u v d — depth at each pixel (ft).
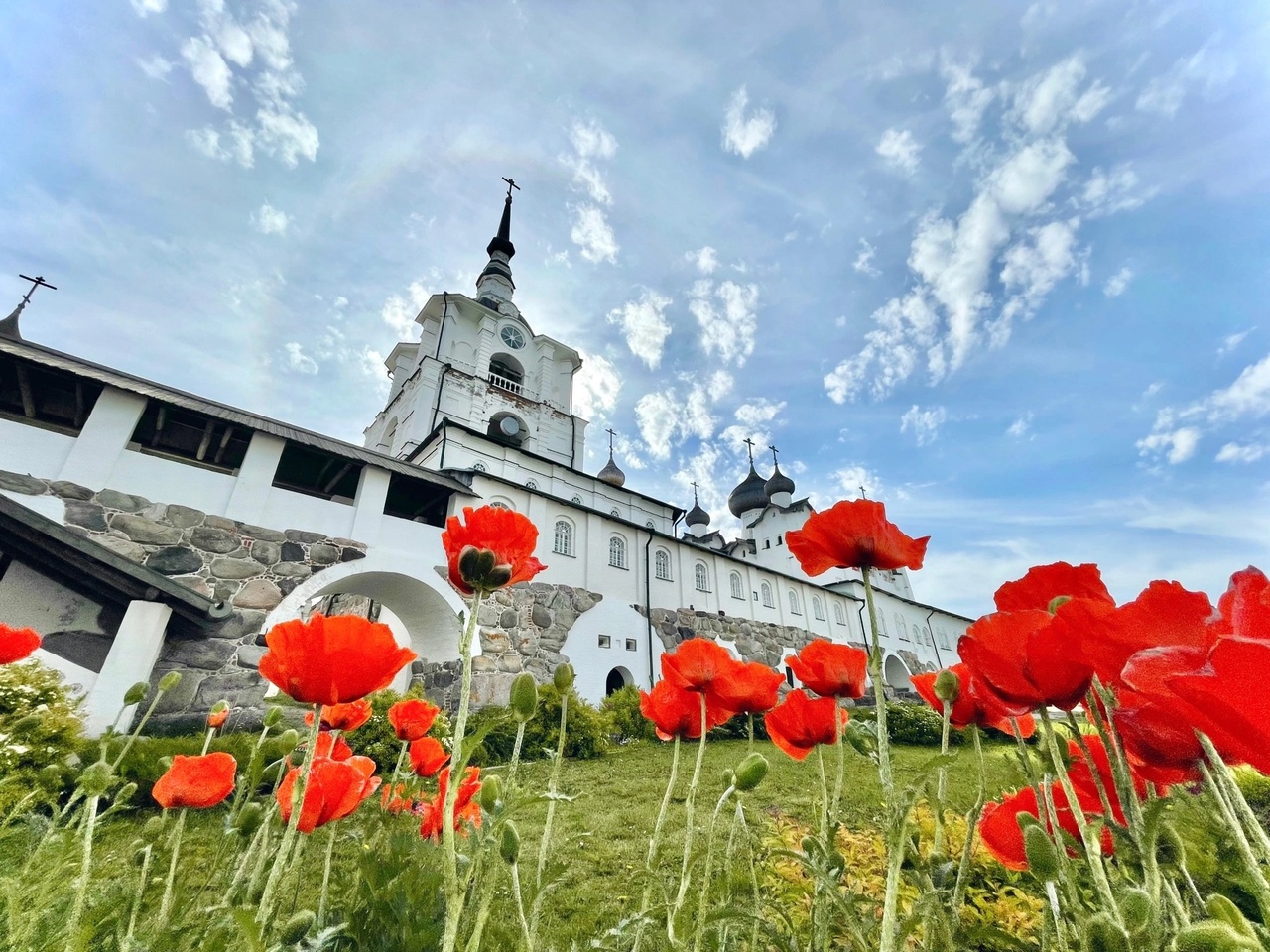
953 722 4.23
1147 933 1.97
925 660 85.87
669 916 3.38
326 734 5.55
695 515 122.01
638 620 48.32
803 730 4.32
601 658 43.34
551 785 3.54
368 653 3.30
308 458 35.12
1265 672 1.47
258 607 27.14
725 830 13.62
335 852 7.89
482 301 85.61
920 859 3.26
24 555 20.29
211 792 4.42
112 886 4.36
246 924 2.73
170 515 26.37
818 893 3.41
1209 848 4.20
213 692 24.17
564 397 82.43
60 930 3.58
